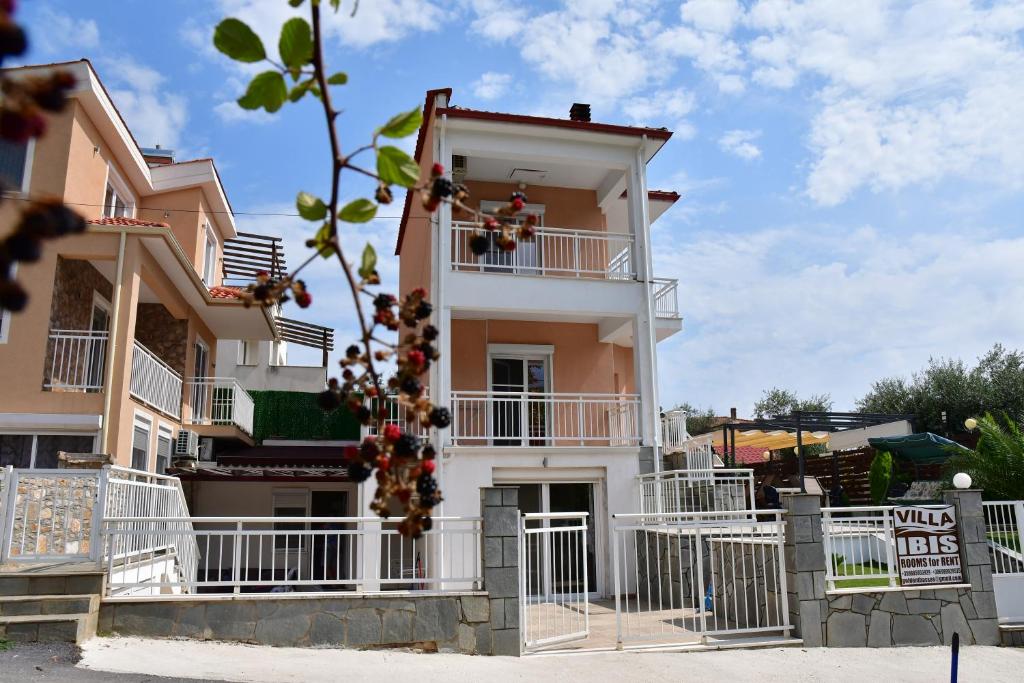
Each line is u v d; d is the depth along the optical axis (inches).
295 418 922.1
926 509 395.9
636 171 609.6
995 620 386.3
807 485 421.7
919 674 322.3
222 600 318.3
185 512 480.1
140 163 621.3
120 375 474.0
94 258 496.4
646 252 595.8
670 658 331.0
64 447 469.1
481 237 92.9
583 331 657.0
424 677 282.8
